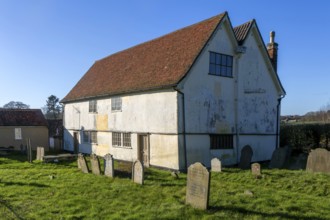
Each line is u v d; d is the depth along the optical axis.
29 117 37.62
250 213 9.72
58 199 11.82
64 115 34.34
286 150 19.55
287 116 60.72
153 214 9.74
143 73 23.50
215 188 13.04
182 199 11.41
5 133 35.56
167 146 19.64
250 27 22.89
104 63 33.06
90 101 28.89
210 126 20.48
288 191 12.88
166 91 19.78
